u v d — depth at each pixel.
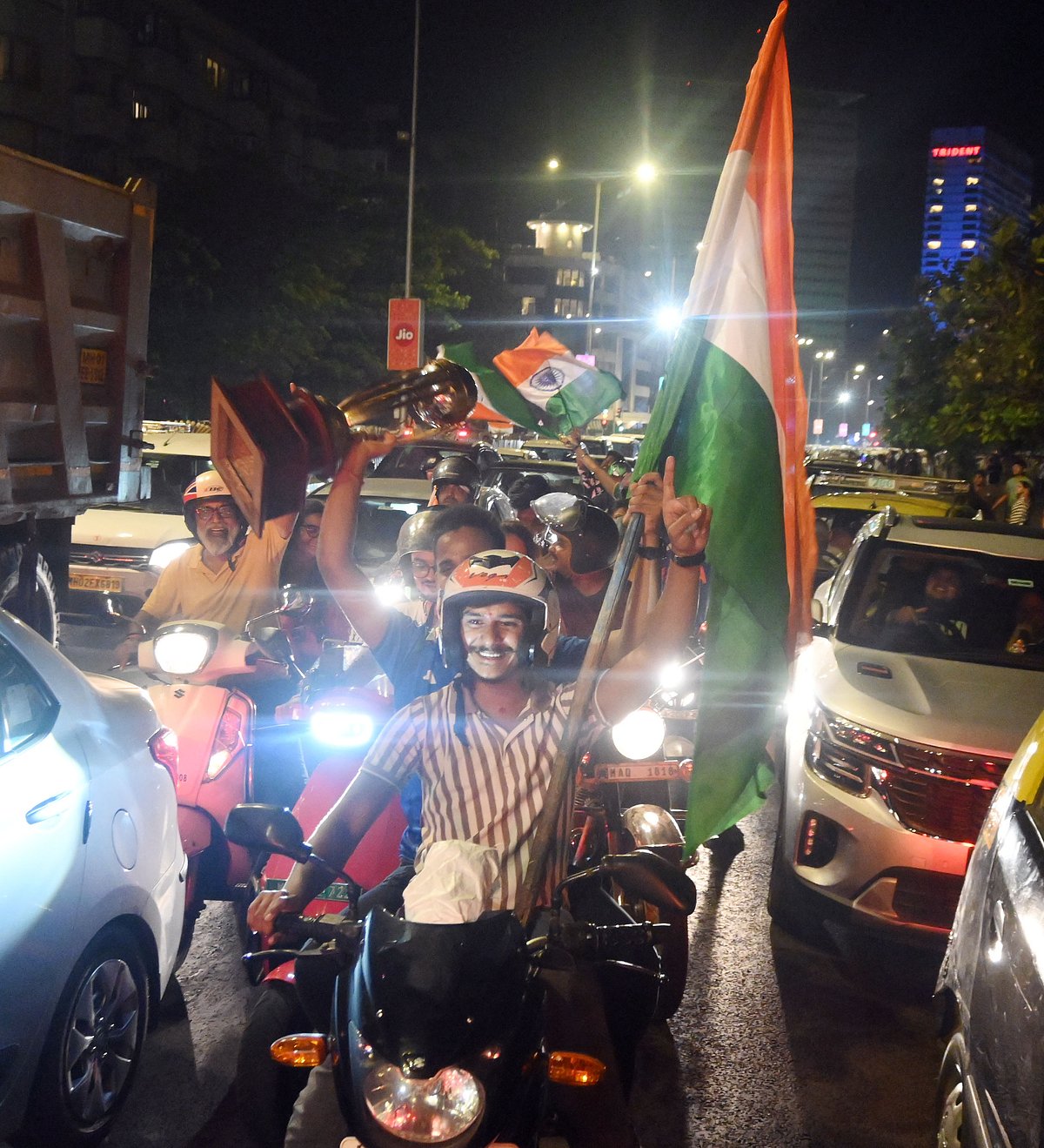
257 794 5.70
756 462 3.47
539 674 3.38
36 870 3.50
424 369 3.99
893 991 5.42
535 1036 2.67
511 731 3.21
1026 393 20.83
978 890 3.58
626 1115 2.96
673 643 3.27
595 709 3.28
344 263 35.28
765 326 3.50
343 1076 2.55
